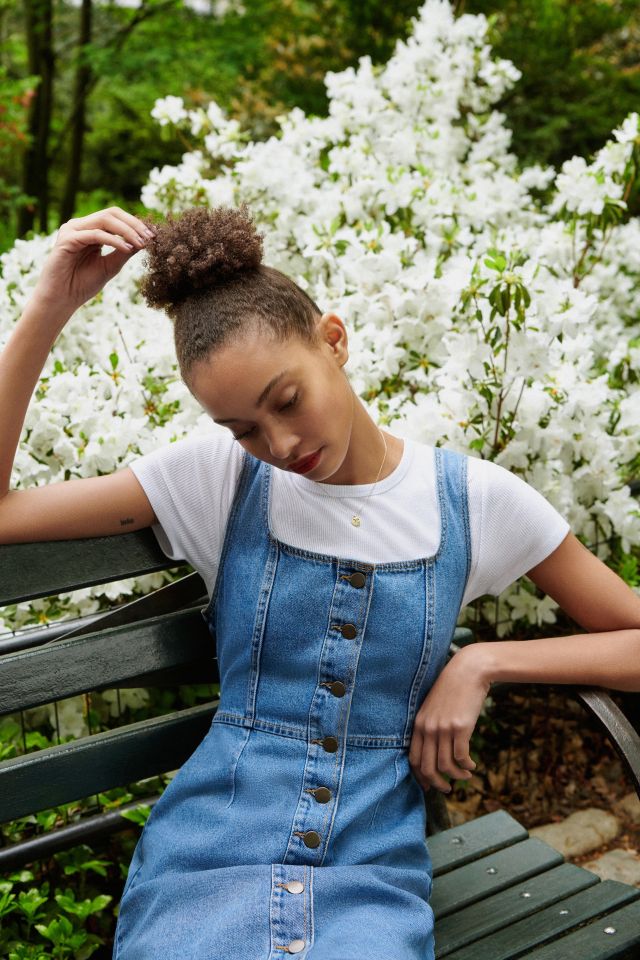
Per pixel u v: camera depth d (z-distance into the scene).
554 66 5.23
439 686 1.31
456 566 1.31
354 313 2.34
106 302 2.45
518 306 1.93
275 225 2.64
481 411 2.04
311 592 1.27
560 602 1.38
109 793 1.90
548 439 2.08
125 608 1.47
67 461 1.98
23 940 1.67
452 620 1.32
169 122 2.93
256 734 1.29
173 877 1.21
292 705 1.28
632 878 2.13
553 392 2.07
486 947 1.37
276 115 5.56
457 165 3.10
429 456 1.35
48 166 7.27
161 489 1.32
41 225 7.22
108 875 1.93
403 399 2.26
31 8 6.80
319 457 1.18
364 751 1.30
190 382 1.16
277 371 1.12
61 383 2.00
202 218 1.18
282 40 5.86
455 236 2.57
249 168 2.60
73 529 1.31
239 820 1.23
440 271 2.31
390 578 1.28
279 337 1.13
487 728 2.47
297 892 1.17
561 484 2.12
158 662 1.42
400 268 2.27
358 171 2.73
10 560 1.29
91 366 2.39
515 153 5.18
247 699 1.31
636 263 2.88
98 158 8.69
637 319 3.12
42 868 1.87
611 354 2.46
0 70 6.15
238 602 1.31
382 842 1.26
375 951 1.08
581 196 2.51
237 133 2.85
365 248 2.36
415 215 2.61
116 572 1.36
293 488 1.31
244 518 1.32
